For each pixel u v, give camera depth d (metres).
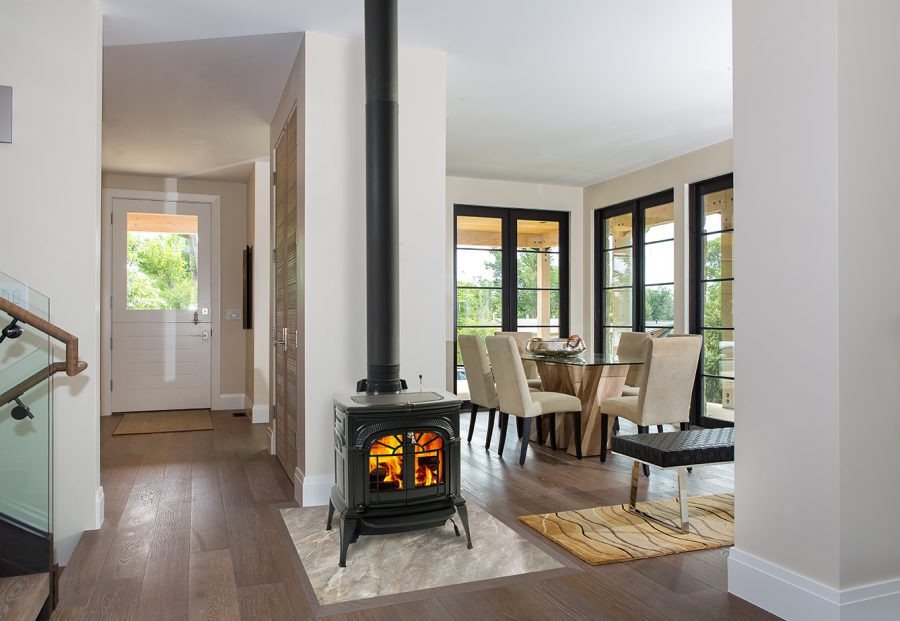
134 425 6.25
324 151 3.71
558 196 7.78
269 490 4.00
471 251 7.52
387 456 2.90
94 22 3.21
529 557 2.88
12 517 2.31
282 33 3.69
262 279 6.48
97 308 3.25
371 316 3.29
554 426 5.23
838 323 2.08
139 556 2.89
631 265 7.20
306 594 2.50
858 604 2.09
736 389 2.46
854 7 2.12
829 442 2.11
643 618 2.28
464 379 7.46
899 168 2.19
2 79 3.11
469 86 4.51
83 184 3.18
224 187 7.36
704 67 4.18
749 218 2.40
